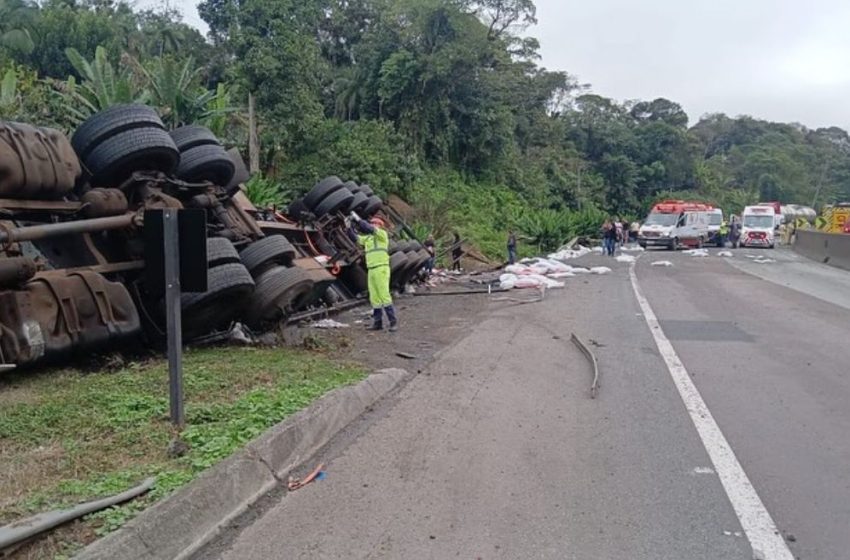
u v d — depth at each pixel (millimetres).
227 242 9055
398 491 4801
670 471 5250
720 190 96438
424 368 8836
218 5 45250
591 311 14539
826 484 5039
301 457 5406
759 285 20734
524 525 4293
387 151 40656
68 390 6598
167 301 5570
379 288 12000
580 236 49594
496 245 40469
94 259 8273
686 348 10336
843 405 7223
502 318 13500
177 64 25125
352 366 8406
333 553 3902
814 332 11930
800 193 115375
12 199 7570
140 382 6977
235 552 3902
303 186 34562
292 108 34844
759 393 7688
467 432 6148
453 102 49844
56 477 4438
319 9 39219
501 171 54812
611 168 81188
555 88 77688
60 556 3432
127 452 4938
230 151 11555
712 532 4238
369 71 47625
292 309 10953
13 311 6887
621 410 6922
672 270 26594
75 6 48375
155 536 3775
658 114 100125
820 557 3949
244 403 6180
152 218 5586
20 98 19484
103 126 8781
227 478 4508
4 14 39844
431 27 47312
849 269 28156
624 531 4234
